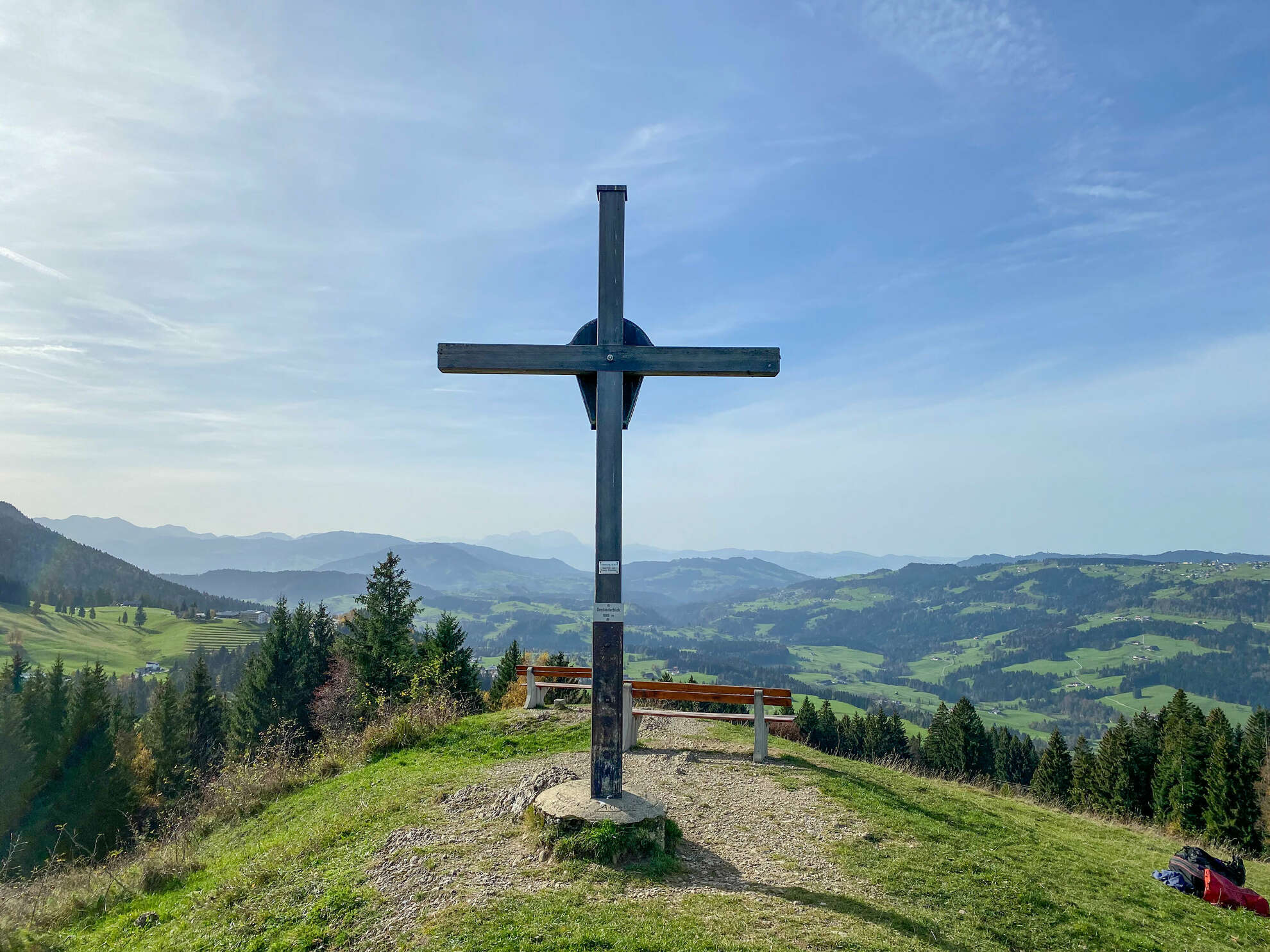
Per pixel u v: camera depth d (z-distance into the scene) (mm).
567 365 7199
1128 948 6059
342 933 5367
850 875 6535
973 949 5402
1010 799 12602
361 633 34656
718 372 7230
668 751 11180
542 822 6645
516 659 26938
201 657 47125
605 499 7059
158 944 5875
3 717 34031
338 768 12234
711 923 5062
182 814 11758
